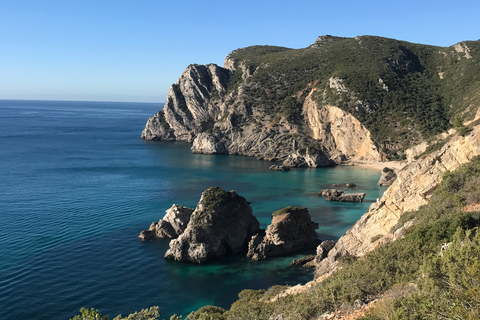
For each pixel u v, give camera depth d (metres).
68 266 50.97
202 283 48.53
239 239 60.28
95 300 43.09
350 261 35.41
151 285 47.50
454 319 11.63
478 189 27.33
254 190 100.25
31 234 61.81
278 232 58.25
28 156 146.25
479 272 12.50
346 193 96.38
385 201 40.19
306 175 123.44
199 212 59.53
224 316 30.80
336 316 18.52
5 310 39.97
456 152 35.31
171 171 125.44
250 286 47.69
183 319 39.38
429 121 139.88
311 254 58.34
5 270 48.50
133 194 91.62
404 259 21.81
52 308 40.94
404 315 13.56
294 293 31.67
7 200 81.75
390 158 138.12
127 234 64.19
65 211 75.38
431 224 24.61
